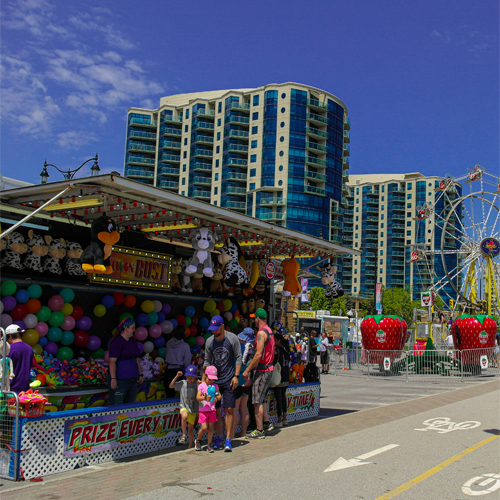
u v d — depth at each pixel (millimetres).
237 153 88750
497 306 33594
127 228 9547
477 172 37812
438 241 117750
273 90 86312
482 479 5953
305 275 14109
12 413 5637
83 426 6180
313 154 87562
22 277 7832
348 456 6918
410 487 5582
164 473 5926
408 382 18281
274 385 8609
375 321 21078
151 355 9805
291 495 5219
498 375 20516
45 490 5215
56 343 8297
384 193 127312
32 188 6988
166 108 96938
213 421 7039
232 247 10258
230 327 11789
